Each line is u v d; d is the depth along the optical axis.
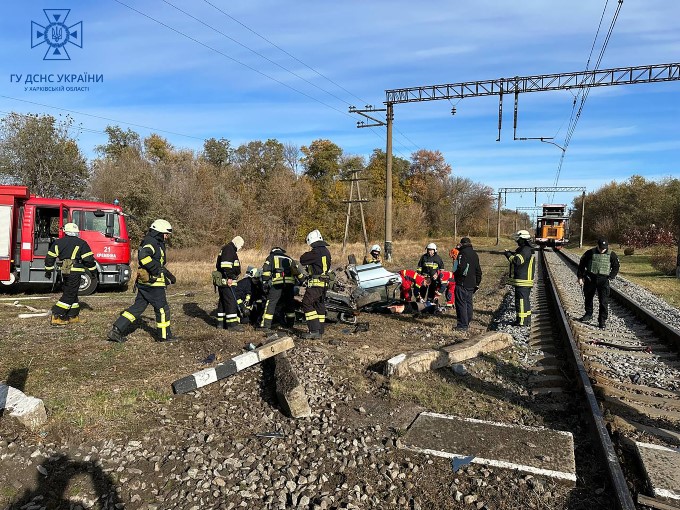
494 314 12.20
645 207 61.31
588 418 5.25
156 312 7.79
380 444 4.63
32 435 4.35
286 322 9.41
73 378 5.96
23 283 13.66
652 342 9.41
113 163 32.56
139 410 5.11
